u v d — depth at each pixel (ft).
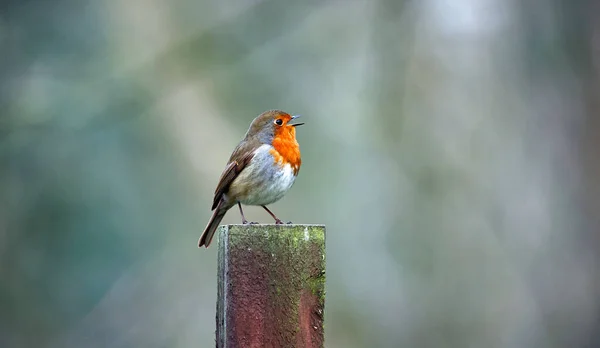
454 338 42.52
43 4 40.63
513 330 41.75
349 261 44.09
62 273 38.99
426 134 43.83
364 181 45.39
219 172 43.45
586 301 38.19
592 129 37.45
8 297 37.86
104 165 40.52
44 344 38.47
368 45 44.75
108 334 39.68
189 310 41.81
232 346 14.79
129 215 40.73
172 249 41.81
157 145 42.68
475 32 43.27
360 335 42.88
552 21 38.09
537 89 39.17
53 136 39.45
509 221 42.09
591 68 37.27
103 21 42.52
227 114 45.24
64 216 39.06
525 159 41.27
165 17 44.55
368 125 45.73
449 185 43.73
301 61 47.44
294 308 14.87
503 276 42.75
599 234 37.70
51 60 40.55
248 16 44.88
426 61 43.68
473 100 43.83
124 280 40.40
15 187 38.37
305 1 45.19
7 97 38.78
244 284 14.90
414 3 42.91
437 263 43.45
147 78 43.09
